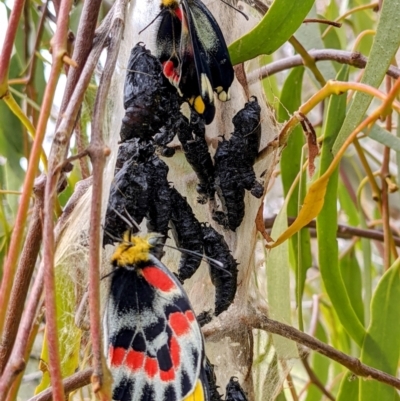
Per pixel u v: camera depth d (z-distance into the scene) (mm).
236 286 289
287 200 332
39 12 391
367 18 448
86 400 338
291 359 332
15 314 281
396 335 324
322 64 371
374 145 554
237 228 305
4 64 264
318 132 470
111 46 255
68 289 300
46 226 226
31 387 402
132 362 258
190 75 282
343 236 401
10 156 377
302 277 342
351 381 326
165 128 282
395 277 326
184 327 257
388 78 374
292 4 293
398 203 459
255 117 294
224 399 294
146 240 268
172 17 280
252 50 297
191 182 304
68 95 265
